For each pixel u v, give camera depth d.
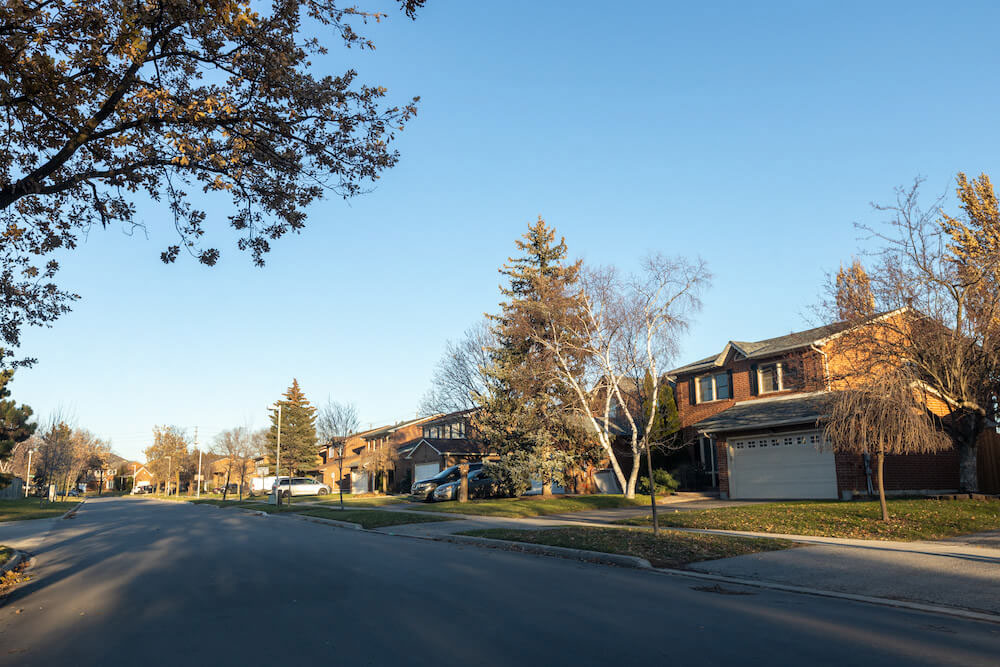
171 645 6.82
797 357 26.03
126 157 11.56
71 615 8.66
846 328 20.77
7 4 8.84
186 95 10.85
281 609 8.48
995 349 18.86
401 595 9.29
